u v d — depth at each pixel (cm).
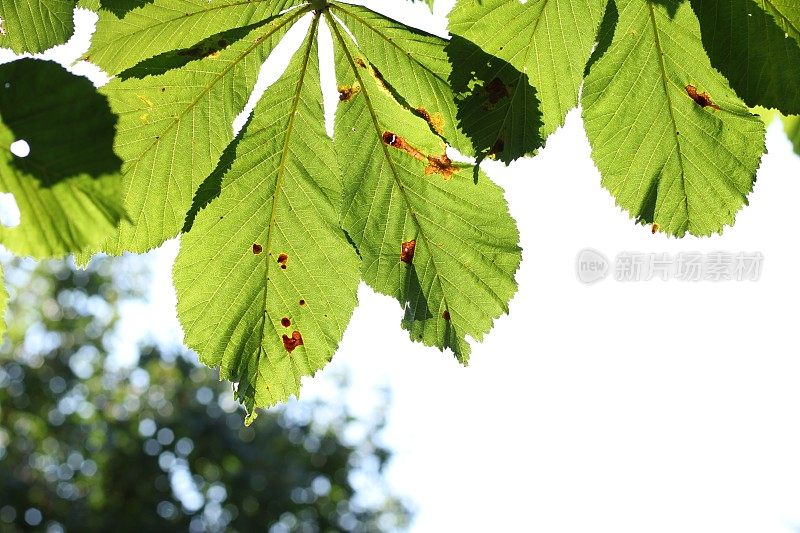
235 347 129
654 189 126
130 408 812
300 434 819
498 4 123
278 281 128
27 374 820
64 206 115
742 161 126
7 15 126
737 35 123
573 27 124
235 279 128
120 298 884
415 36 124
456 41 124
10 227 115
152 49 126
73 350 848
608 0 124
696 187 126
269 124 125
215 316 128
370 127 126
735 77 124
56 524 750
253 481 743
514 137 125
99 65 126
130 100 124
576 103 125
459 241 128
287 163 126
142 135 125
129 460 746
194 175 126
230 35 124
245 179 126
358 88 125
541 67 124
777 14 123
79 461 796
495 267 129
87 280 862
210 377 804
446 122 125
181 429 755
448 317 129
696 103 125
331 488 809
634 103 125
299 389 129
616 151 126
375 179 127
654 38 124
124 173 125
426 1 124
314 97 125
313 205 127
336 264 128
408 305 129
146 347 827
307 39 125
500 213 128
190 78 124
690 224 127
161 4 124
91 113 115
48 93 115
